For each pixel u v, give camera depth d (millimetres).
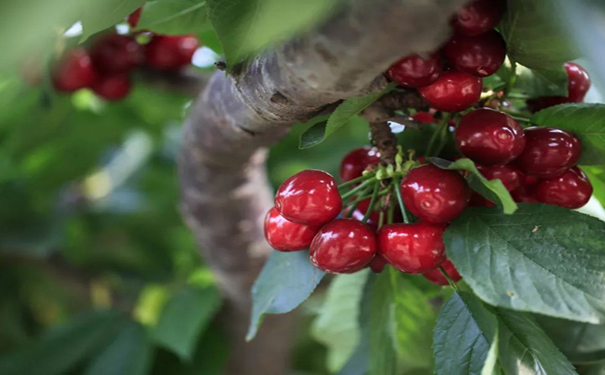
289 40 423
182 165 683
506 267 450
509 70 494
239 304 817
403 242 469
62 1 324
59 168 1039
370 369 560
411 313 542
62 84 714
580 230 453
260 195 718
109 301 1026
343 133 1004
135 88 929
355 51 404
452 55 458
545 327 521
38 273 1081
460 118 495
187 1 543
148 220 1059
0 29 313
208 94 562
